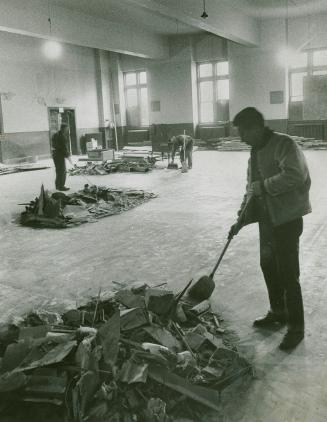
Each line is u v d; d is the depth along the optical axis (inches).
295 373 117.2
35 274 208.2
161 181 508.4
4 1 613.3
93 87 1000.2
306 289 174.1
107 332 109.0
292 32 824.9
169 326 129.2
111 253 236.8
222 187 441.1
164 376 104.0
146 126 1048.2
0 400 102.9
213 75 945.5
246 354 127.4
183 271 202.8
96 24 768.3
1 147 794.2
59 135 456.1
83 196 366.6
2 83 788.0
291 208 126.1
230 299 167.9
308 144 802.8
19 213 361.7
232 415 101.4
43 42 856.3
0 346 123.0
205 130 961.5
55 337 115.0
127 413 97.3
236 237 256.1
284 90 852.6
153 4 546.6
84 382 96.8
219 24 687.7
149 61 994.1
